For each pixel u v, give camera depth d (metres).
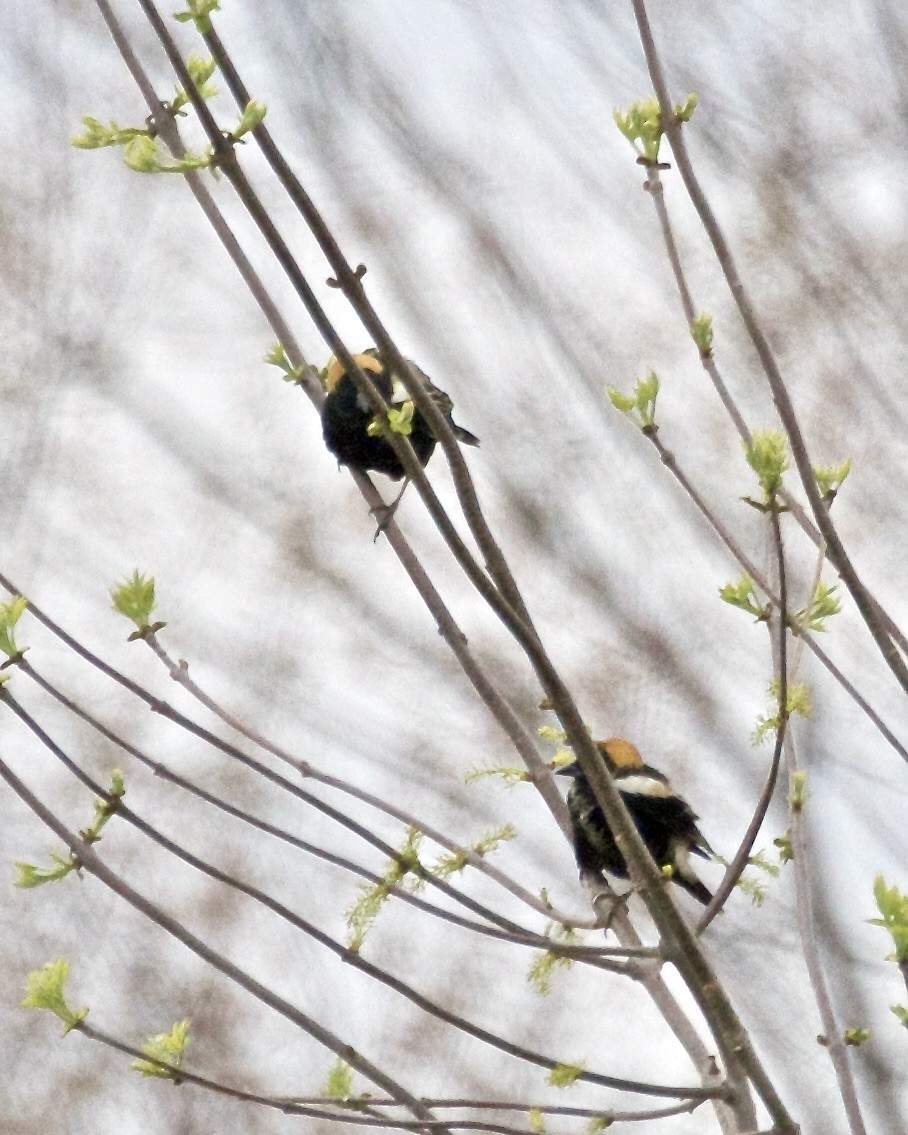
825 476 6.69
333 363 10.68
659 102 6.30
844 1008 12.77
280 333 9.46
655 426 6.70
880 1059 12.60
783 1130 5.79
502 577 5.86
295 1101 5.78
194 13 5.22
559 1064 5.78
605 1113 5.86
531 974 6.36
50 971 5.91
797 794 6.59
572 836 7.97
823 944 12.90
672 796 9.45
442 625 7.47
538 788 7.63
